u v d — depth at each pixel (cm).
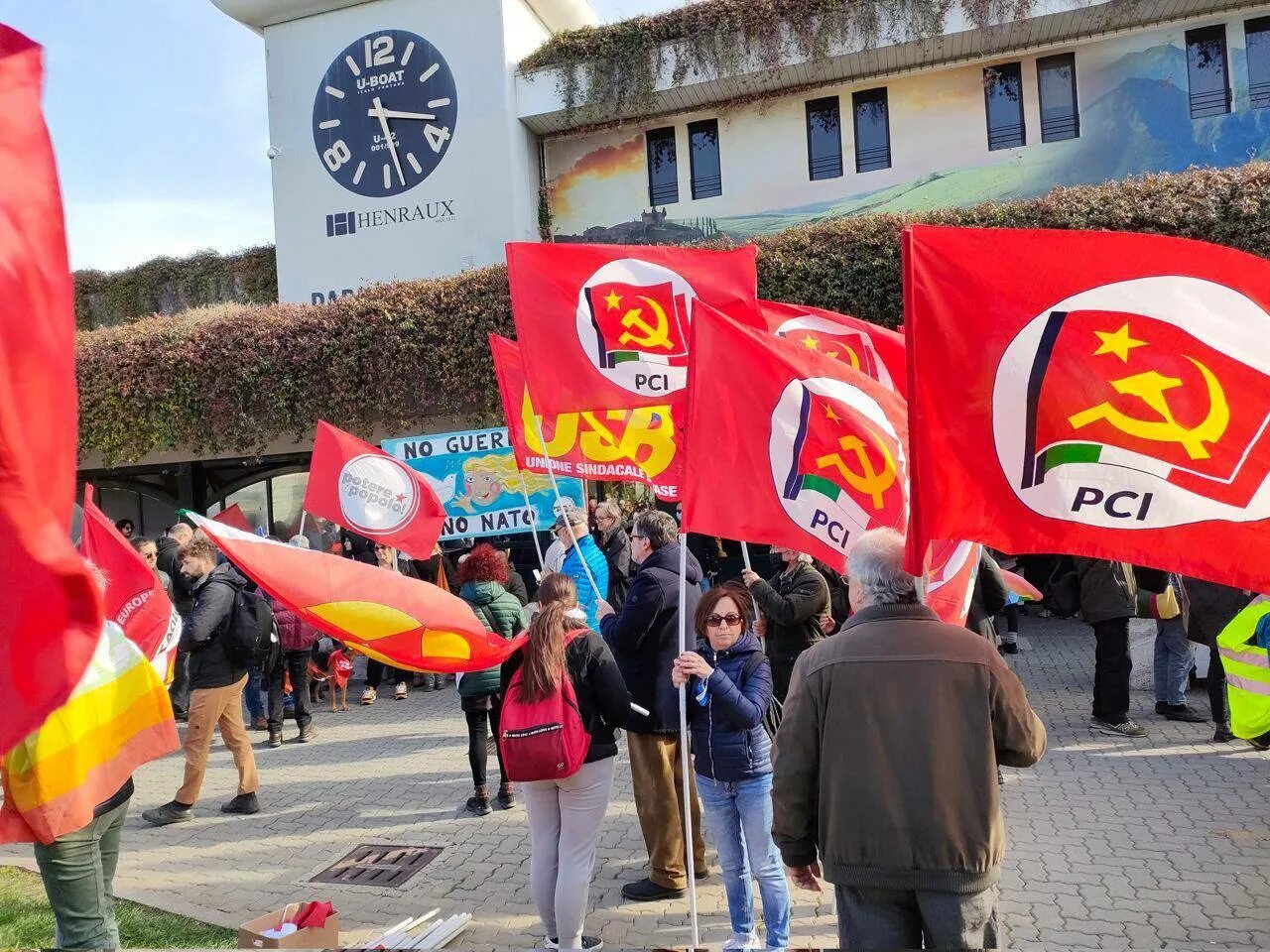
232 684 620
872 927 246
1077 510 270
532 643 379
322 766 738
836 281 1160
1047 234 272
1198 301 262
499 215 1719
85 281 1970
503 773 603
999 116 1592
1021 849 489
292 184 1819
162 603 402
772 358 370
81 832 333
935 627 258
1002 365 275
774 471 367
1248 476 257
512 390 573
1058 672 904
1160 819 519
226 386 1352
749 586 530
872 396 369
